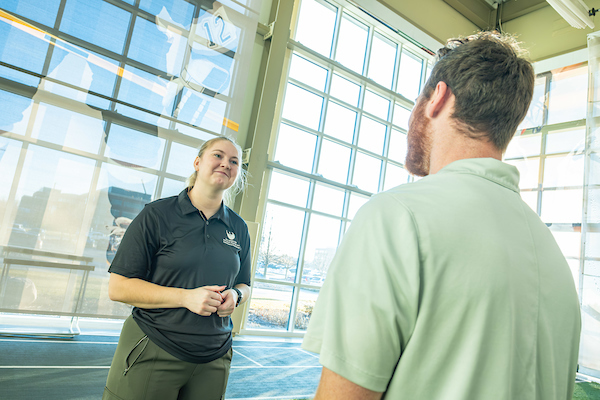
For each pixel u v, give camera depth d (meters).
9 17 3.53
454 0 6.57
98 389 2.59
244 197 4.95
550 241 0.55
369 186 6.60
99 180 3.86
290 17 5.33
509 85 0.55
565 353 0.52
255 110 5.16
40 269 3.54
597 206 5.17
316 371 3.84
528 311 0.47
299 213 5.82
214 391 1.33
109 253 3.88
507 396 0.42
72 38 3.79
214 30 4.56
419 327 0.42
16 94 3.53
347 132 6.36
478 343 0.42
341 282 0.44
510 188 0.55
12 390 2.39
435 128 0.60
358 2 5.76
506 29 6.87
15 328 3.63
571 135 6.09
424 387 0.41
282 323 5.60
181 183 4.30
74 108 3.77
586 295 5.07
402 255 0.43
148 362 1.22
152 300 1.24
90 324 4.14
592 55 5.57
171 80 4.28
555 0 4.89
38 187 3.58
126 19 4.06
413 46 7.06
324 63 6.03
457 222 0.45
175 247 1.34
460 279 0.43
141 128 4.10
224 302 1.31
